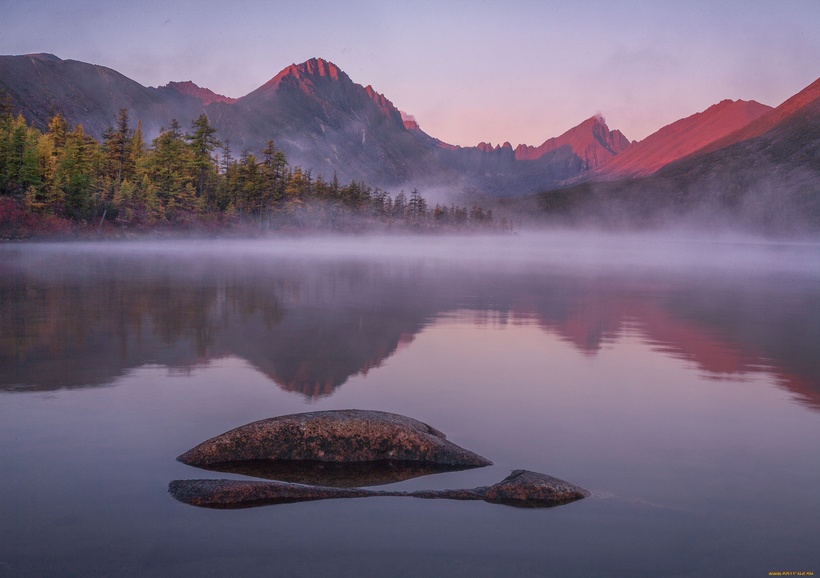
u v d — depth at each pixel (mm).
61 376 10656
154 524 5277
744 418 8781
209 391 9820
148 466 6562
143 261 47906
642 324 19094
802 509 5766
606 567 4730
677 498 5980
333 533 5199
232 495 5730
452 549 4973
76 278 30812
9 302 20953
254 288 28031
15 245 69125
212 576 4500
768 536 5246
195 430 7805
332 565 4684
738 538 5207
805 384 10961
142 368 11375
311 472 6484
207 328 16250
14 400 9062
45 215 79125
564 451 7293
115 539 5008
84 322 16812
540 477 6098
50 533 5086
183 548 4895
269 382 10531
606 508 5750
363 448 6848
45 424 7949
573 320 19766
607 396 9992
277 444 6809
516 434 7938
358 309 21297
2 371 10961
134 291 25172
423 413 8859
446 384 10703
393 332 16469
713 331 17781
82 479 6188
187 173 105688
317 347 13914
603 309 23062
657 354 13945
